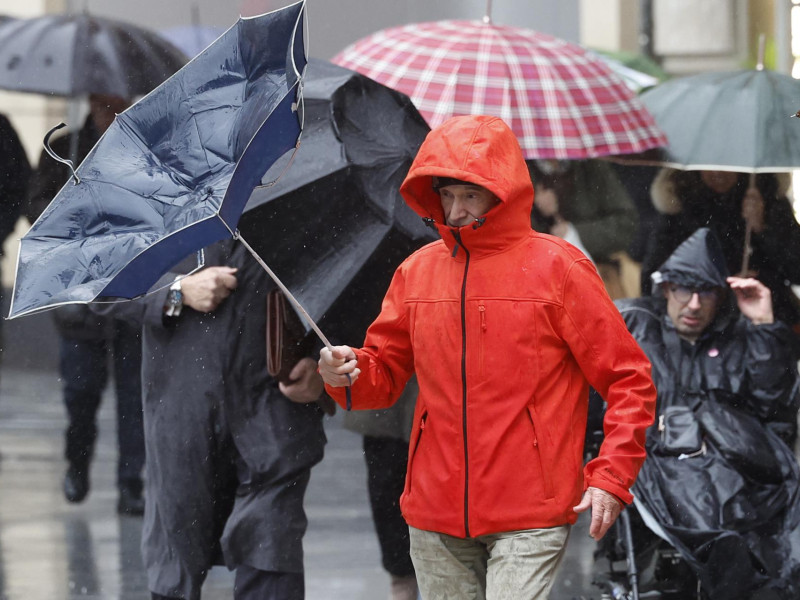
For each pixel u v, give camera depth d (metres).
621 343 11.91
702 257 18.09
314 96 17.03
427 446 12.23
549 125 20.62
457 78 20.64
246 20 11.20
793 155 21.92
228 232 10.82
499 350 11.86
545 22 41.59
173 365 16.19
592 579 18.72
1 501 24.59
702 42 40.19
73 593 19.17
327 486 26.09
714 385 17.98
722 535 16.53
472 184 11.98
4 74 26.38
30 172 23.69
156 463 16.28
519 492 11.82
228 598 19.28
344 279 16.14
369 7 41.84
